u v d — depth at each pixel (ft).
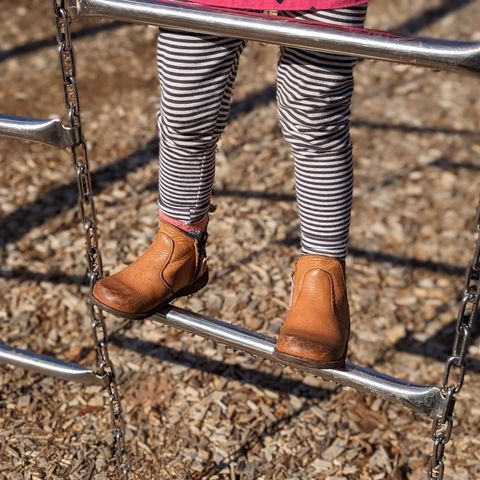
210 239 11.23
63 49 5.65
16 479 7.89
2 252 10.97
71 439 8.36
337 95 5.65
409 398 5.82
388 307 10.35
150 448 8.31
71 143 5.99
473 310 5.56
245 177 12.57
